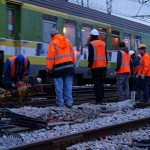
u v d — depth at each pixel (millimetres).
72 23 17094
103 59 11531
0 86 13719
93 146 5715
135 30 22797
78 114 9273
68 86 10398
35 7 14914
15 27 14305
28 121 7195
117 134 6957
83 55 17938
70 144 5828
